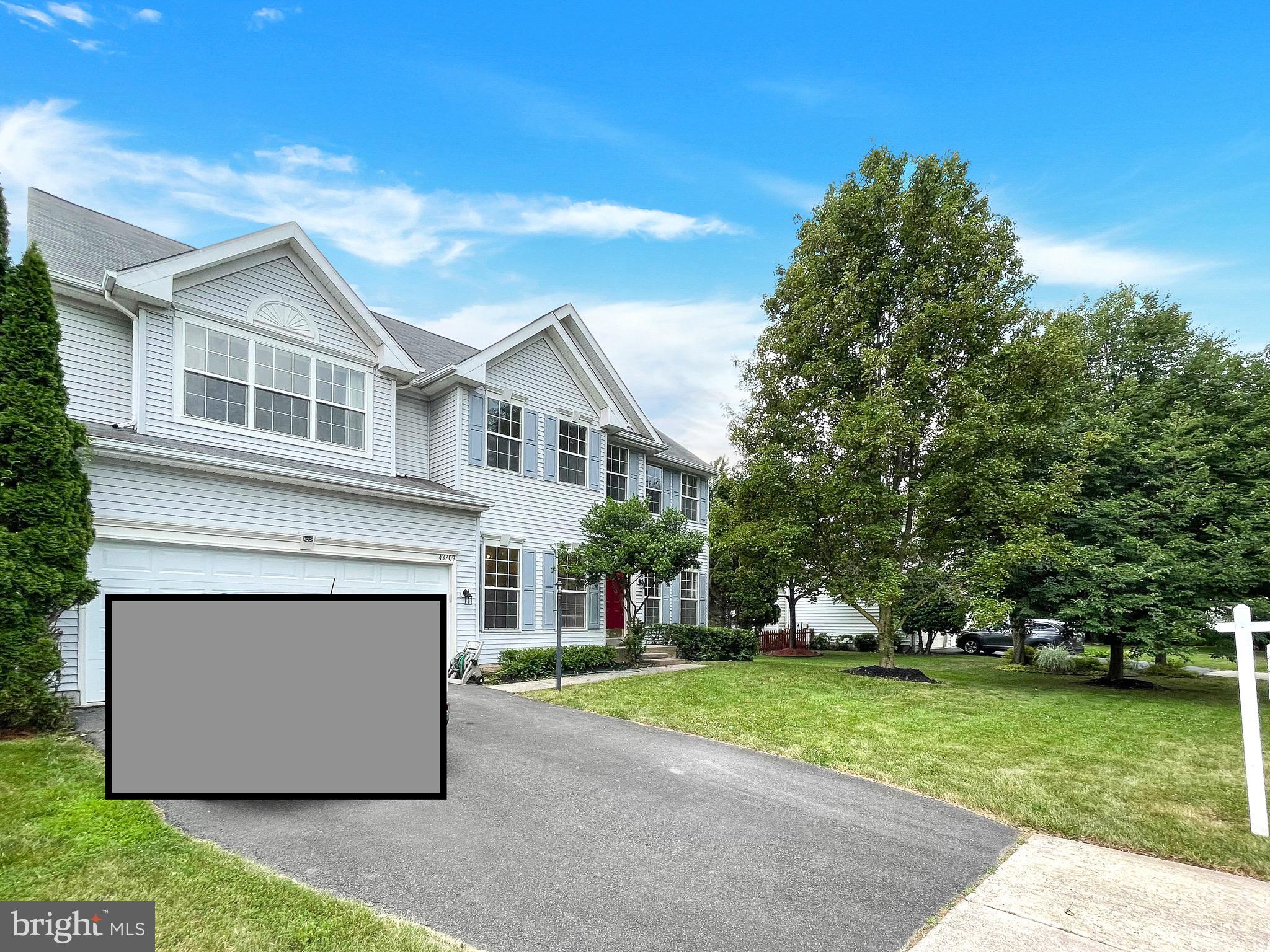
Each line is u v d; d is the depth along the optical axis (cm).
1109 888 429
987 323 1288
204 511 933
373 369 1252
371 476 1190
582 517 1592
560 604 1138
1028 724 923
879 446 1211
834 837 501
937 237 1316
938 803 594
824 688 1155
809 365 1349
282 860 423
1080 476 1368
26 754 562
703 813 540
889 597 1230
